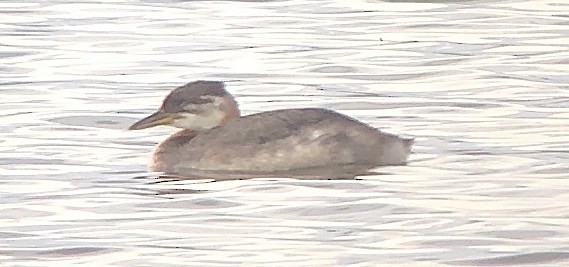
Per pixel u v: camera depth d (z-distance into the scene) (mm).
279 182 15961
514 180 16000
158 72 23203
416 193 15477
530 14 28094
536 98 20812
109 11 28719
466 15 28125
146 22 27625
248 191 15625
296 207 14992
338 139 16609
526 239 13906
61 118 19531
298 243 13836
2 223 14578
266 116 16828
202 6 29250
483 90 21516
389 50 24922
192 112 17094
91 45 25547
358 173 16266
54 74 23016
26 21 27844
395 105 20391
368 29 26938
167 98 17219
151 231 14258
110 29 26953
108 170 16656
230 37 26156
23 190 15812
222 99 17141
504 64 23500
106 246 13781
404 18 27922
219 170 16531
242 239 13984
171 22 27562
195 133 17141
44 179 16281
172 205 15133
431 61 23891
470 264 13211
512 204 15070
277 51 24859
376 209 14906
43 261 13391
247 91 21656
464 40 25766
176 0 29766
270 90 21719
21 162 17047
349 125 16750
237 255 13484
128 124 19203
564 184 15828
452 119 19375
